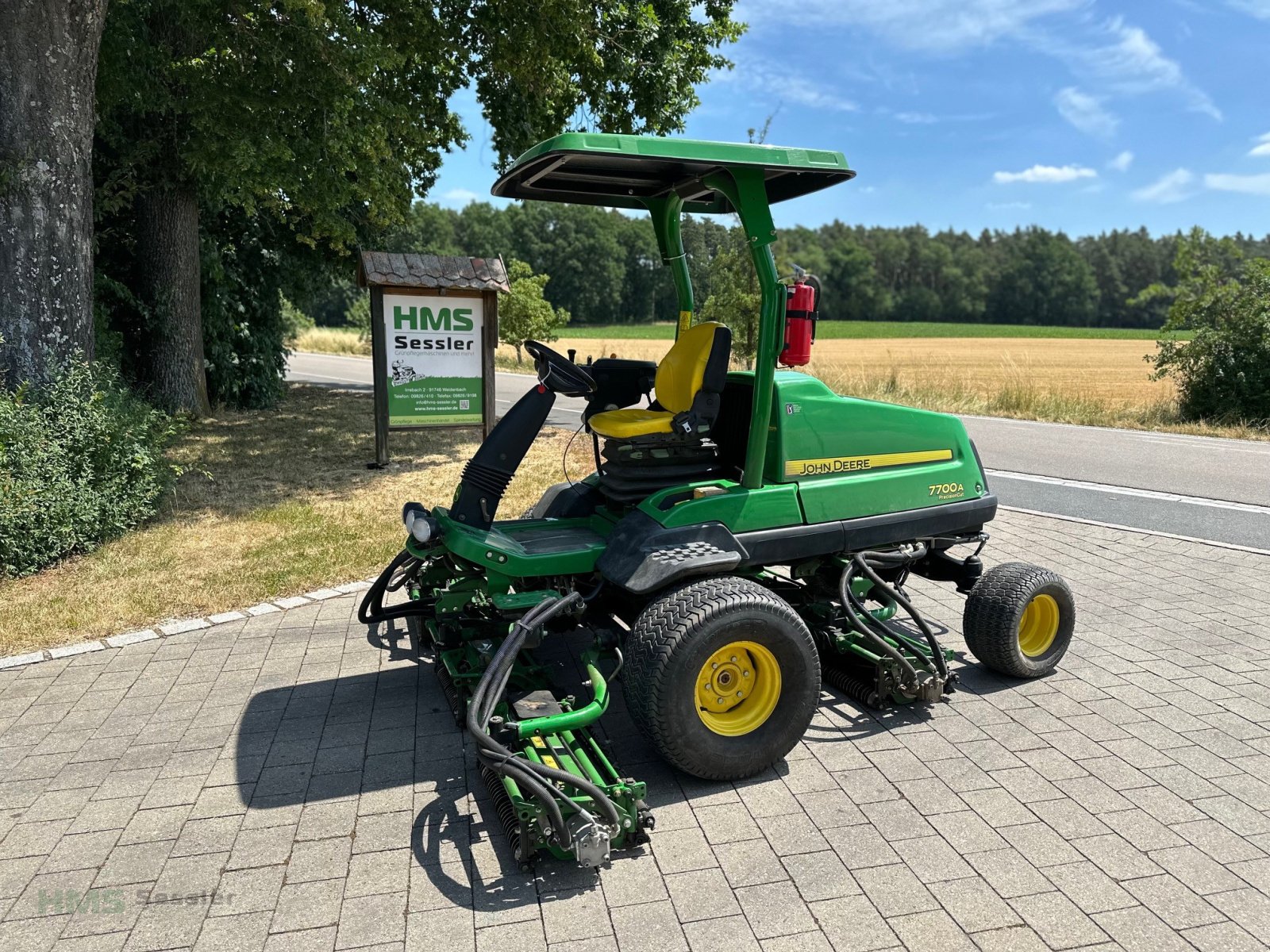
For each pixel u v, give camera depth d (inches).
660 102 450.0
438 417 363.6
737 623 124.3
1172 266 568.1
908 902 103.3
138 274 472.7
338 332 1772.9
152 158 433.7
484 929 100.0
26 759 140.3
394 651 183.6
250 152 316.2
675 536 135.0
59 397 255.1
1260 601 209.2
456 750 142.3
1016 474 374.6
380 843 117.5
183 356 478.0
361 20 359.9
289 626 197.6
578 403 625.0
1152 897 103.3
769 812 123.3
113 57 341.4
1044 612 166.9
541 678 142.8
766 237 136.9
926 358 1614.2
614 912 102.6
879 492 153.6
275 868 112.2
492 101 445.4
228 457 385.7
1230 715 150.5
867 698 153.4
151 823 122.6
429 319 354.0
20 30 254.5
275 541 256.2
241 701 160.6
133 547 249.9
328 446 418.3
